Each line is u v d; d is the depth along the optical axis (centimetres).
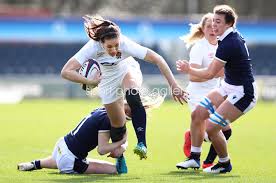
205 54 3353
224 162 3169
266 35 11706
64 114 7669
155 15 16100
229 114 3034
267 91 10750
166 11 16200
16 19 11294
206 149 4447
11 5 15550
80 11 16038
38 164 3170
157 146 4731
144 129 2989
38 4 15800
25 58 11938
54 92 10769
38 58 11956
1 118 7188
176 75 11212
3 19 11262
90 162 3109
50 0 15912
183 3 15988
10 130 5838
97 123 3052
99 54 2956
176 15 15900
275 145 4869
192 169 3347
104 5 16325
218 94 3075
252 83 3038
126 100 3017
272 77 11425
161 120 7156
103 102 3027
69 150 3078
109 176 3017
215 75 3088
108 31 2889
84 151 3075
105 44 2902
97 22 2916
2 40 11300
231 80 3033
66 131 5747
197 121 3138
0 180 2850
